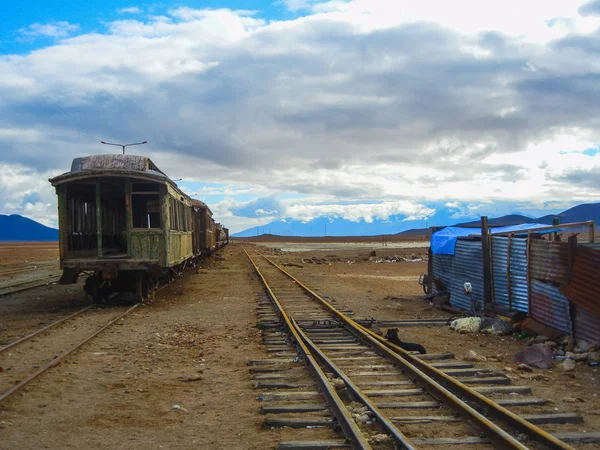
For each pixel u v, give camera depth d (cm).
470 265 1502
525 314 1234
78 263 1733
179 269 2522
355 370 873
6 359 1000
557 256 1085
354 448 544
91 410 700
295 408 677
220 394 769
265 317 1456
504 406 683
